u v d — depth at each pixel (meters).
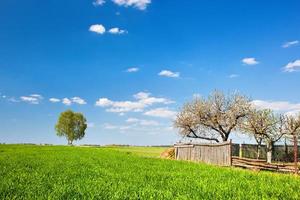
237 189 13.08
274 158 45.50
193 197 10.71
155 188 12.89
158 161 31.22
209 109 56.88
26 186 12.35
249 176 18.67
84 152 46.03
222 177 17.72
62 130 145.00
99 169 20.52
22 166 21.95
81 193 10.87
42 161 26.86
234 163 33.88
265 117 51.09
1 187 11.80
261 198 11.18
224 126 55.78
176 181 15.05
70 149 56.38
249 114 53.31
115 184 13.23
